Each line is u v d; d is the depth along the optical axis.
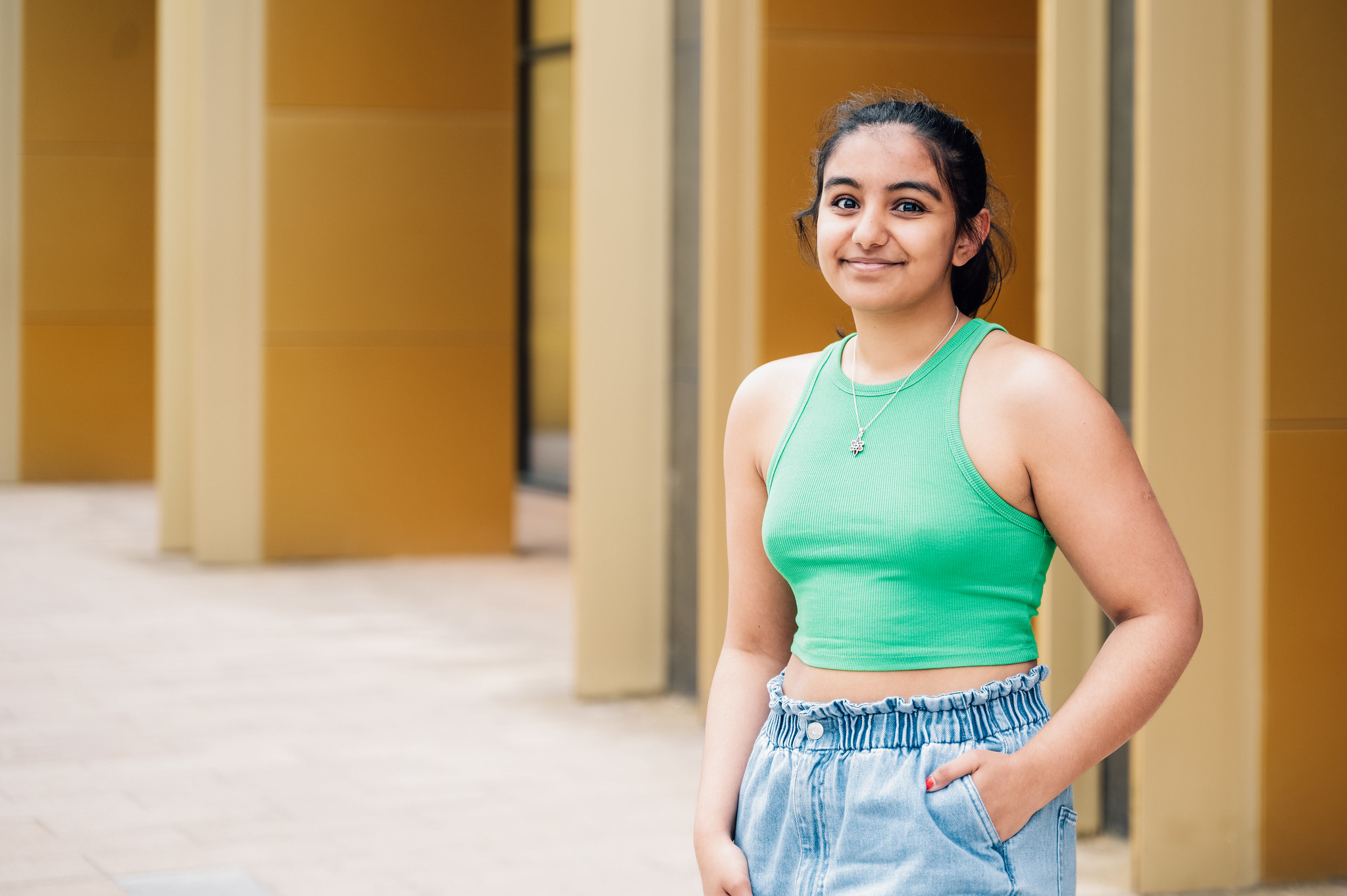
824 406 1.92
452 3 10.81
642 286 6.58
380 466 10.83
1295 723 4.19
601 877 4.36
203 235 10.42
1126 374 4.51
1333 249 4.13
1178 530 4.10
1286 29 4.07
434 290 10.89
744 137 5.88
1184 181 4.04
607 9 6.48
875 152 1.85
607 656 6.65
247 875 4.34
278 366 10.61
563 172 14.66
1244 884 4.20
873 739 1.82
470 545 11.05
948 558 1.80
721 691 2.10
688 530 6.53
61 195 15.45
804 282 5.86
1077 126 4.52
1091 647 4.55
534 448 15.40
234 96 10.45
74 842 4.62
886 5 5.86
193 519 11.11
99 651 7.57
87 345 15.59
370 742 5.90
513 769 5.53
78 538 11.73
